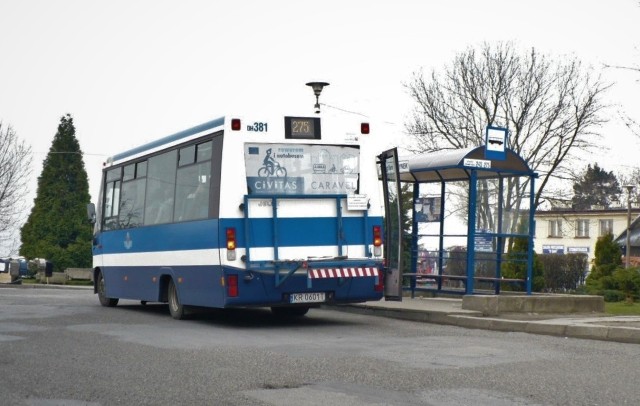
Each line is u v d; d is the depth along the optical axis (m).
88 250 58.00
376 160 16.67
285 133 15.40
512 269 24.77
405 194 27.88
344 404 7.79
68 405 7.81
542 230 79.62
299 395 8.24
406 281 23.12
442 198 21.02
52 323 16.23
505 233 19.38
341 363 10.39
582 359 10.80
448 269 20.98
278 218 15.20
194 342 12.88
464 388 8.59
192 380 9.12
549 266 39.12
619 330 13.12
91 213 21.86
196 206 15.98
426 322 16.62
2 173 58.81
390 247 17.02
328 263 15.38
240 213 15.00
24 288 39.00
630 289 23.52
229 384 8.87
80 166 59.97
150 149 18.45
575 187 51.94
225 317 17.91
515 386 8.70
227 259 14.87
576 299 17.00
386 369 9.88
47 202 58.84
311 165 15.53
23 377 9.37
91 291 34.62
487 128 18.69
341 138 15.81
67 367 10.10
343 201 15.70
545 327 14.19
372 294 15.81
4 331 14.51
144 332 14.52
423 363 10.39
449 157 19.00
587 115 48.19
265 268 15.01
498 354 11.28
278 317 18.00
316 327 15.56
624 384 8.84
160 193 17.81
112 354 11.31
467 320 15.65
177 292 16.95
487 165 18.88
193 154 16.28
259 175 15.16
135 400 8.02
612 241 33.41
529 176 19.20
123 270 19.91
